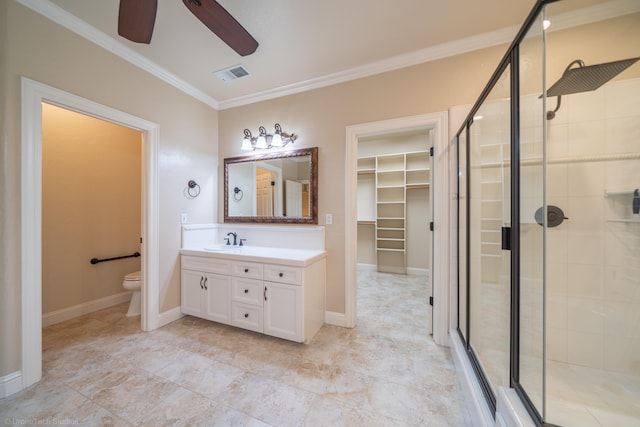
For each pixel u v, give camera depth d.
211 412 1.35
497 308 1.43
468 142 1.82
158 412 1.35
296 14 1.70
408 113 2.15
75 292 2.62
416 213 4.40
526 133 1.27
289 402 1.43
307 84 2.52
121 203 3.05
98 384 1.56
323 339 2.13
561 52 1.57
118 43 1.98
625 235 1.52
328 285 2.43
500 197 1.44
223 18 1.42
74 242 2.62
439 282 2.06
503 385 1.22
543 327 1.20
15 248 1.50
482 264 1.65
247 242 2.83
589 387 1.41
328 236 2.44
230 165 2.93
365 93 2.30
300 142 2.57
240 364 1.78
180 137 2.55
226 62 2.23
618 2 1.50
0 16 1.45
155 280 2.31
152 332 2.25
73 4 1.62
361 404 1.42
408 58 2.13
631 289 1.50
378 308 2.83
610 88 1.53
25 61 1.54
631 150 1.50
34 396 1.45
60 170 2.54
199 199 2.77
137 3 1.24
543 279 1.24
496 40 1.90
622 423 1.19
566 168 1.60
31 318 1.55
